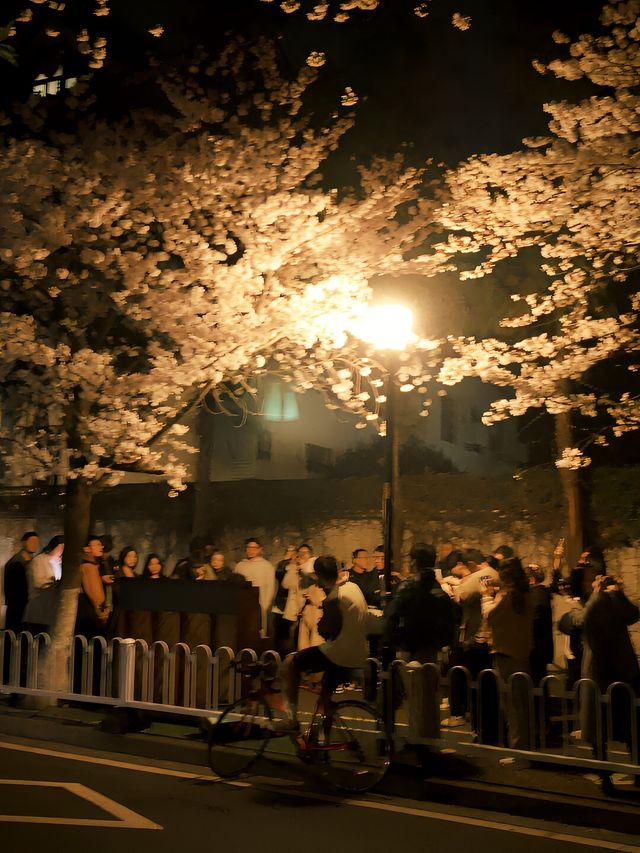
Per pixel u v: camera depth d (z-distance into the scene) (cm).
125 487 1986
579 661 1053
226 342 1332
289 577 1452
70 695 1045
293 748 912
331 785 833
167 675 985
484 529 1620
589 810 720
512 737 825
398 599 911
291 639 1434
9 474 2081
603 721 787
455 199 1383
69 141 1399
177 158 1441
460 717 940
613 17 1214
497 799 761
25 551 1257
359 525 1730
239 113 1488
